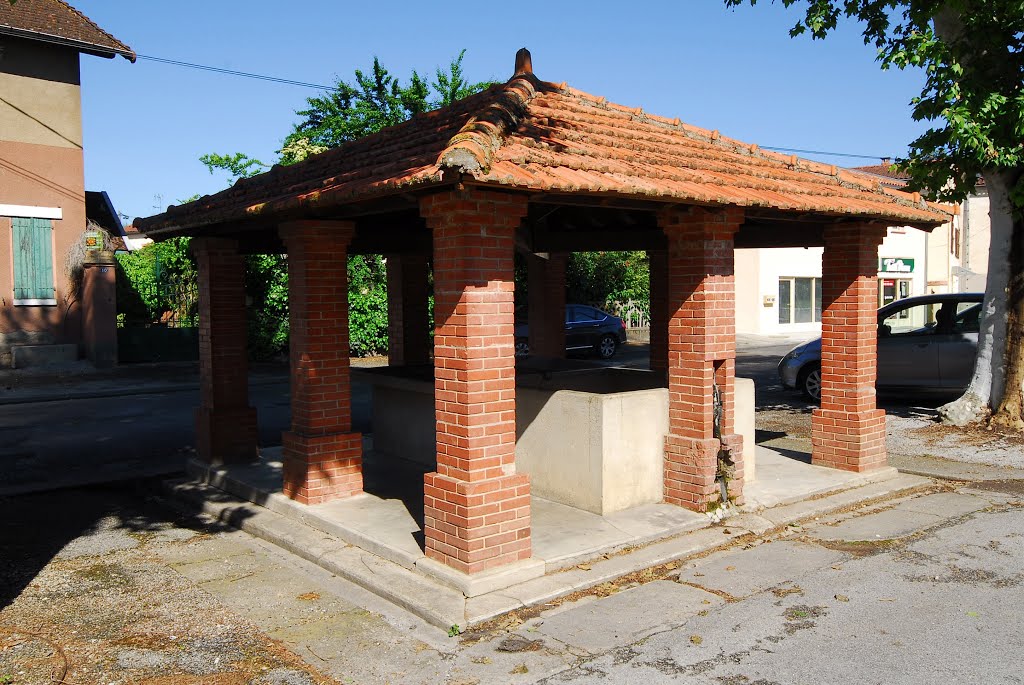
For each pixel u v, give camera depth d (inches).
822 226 346.9
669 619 187.8
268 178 330.6
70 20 761.6
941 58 341.1
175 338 813.9
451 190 197.6
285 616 194.7
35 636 183.9
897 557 228.7
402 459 352.2
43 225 743.7
